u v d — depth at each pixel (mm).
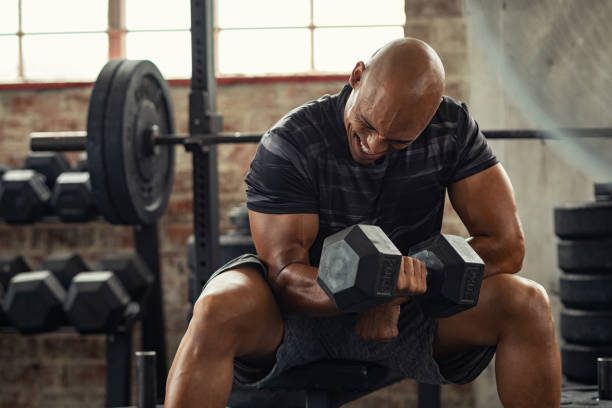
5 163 4930
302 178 1650
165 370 4363
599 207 3510
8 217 4488
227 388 1476
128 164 3275
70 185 4371
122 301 4051
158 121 3547
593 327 3549
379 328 1515
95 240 4863
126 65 3373
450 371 1763
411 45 1480
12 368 4883
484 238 1681
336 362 1688
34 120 4930
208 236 3258
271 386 1706
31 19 5137
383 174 1661
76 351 4844
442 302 1440
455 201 1746
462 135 1697
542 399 1558
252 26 5047
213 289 1521
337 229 1696
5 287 4516
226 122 4828
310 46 5027
